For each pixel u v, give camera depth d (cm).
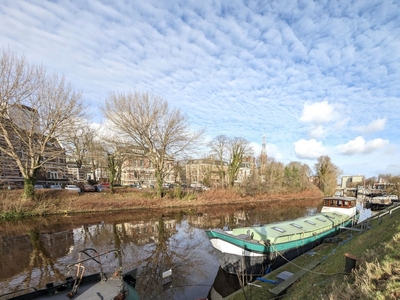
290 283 793
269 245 1098
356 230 1532
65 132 2334
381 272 482
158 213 2730
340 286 512
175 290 986
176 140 2995
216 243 1162
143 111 2788
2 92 1972
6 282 1013
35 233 1773
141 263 1263
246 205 3800
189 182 5125
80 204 2495
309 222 1545
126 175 5266
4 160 2406
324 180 5591
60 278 1049
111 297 661
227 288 1010
